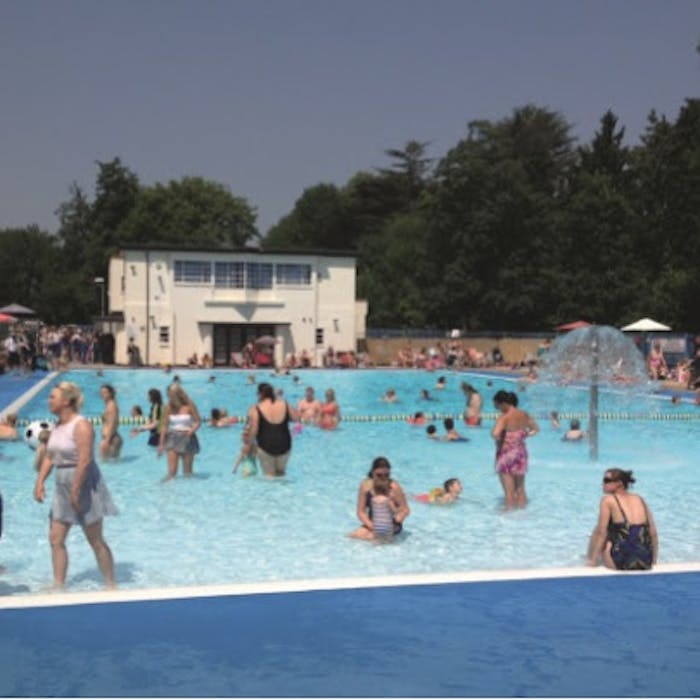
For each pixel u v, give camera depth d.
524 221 57.50
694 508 11.05
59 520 6.88
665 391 28.09
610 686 4.41
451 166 58.81
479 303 57.72
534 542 9.02
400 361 43.44
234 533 9.30
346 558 8.32
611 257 55.69
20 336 36.16
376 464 9.06
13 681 4.39
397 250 71.69
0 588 7.17
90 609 5.46
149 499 11.12
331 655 4.78
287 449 12.86
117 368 38.12
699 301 48.50
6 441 16.02
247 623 5.27
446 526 9.74
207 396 28.36
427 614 5.46
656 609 5.59
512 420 10.71
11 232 90.50
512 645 4.95
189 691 4.30
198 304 42.44
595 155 62.25
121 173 78.75
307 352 43.84
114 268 45.00
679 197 52.88
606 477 7.07
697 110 53.59
